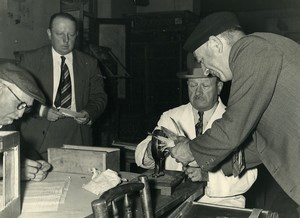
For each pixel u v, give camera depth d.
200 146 1.71
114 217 1.30
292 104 1.61
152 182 1.85
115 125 5.31
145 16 6.93
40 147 3.40
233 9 8.66
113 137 5.27
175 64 6.92
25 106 1.95
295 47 1.68
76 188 1.97
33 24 4.41
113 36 5.87
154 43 6.96
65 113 3.33
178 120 2.66
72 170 2.29
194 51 1.85
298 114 1.60
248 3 8.58
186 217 1.72
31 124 3.35
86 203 1.74
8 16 3.96
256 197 4.73
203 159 1.71
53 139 3.45
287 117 1.64
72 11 5.14
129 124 6.78
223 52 1.76
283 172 1.69
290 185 1.66
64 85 3.52
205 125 2.62
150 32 6.94
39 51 3.51
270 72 1.56
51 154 2.34
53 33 3.43
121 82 6.48
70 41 3.46
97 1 6.47
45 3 4.62
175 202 1.76
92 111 3.56
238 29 1.77
